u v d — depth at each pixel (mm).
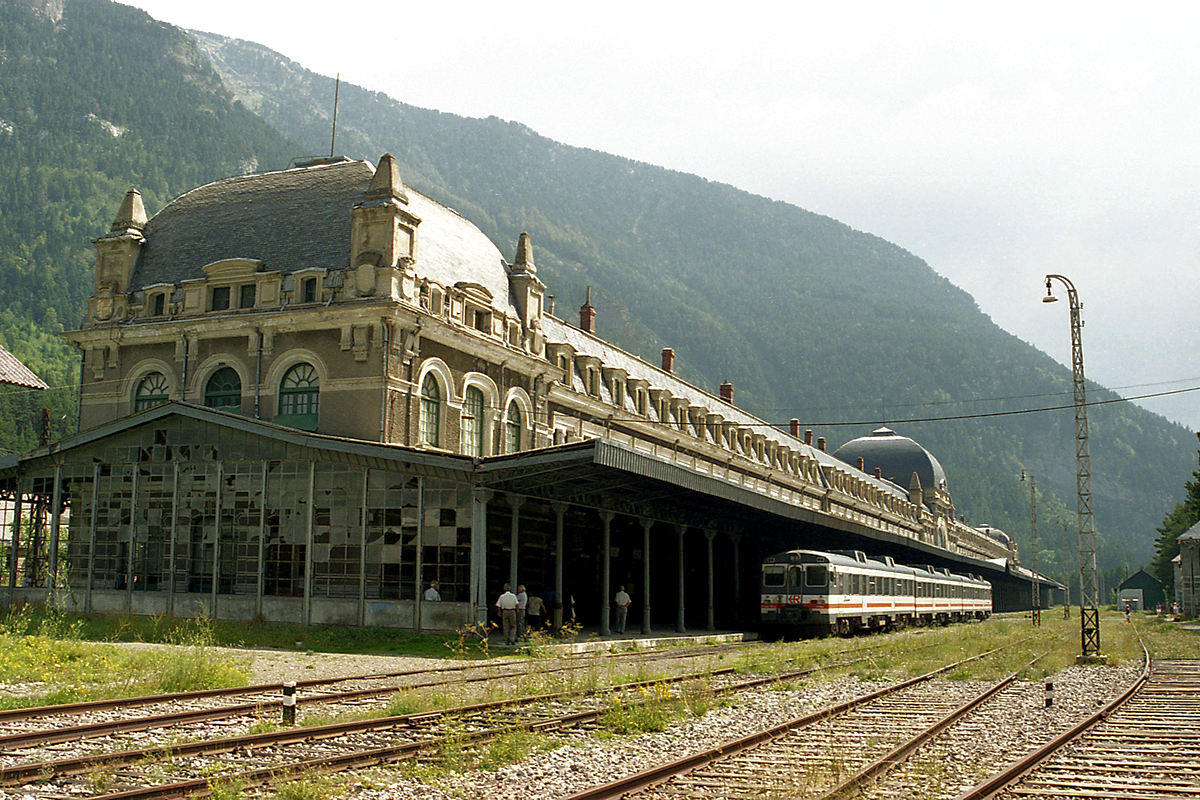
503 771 11938
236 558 33094
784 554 43625
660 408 60938
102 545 34438
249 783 10711
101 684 18297
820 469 93938
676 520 42156
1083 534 32594
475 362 40750
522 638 30859
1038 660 29141
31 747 12492
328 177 41969
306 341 37375
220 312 39219
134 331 40219
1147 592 153125
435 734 13945
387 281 36344
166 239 43062
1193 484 93812
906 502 119312
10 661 20016
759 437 78188
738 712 17188
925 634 45094
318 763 11523
